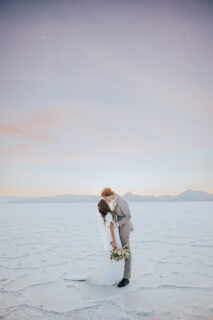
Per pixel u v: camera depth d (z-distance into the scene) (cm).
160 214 1709
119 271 321
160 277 347
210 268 388
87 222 1218
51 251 535
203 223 1049
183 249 530
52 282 335
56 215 1809
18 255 500
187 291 294
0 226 1038
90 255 492
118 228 322
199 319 228
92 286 317
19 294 294
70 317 234
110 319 230
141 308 251
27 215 1816
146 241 634
